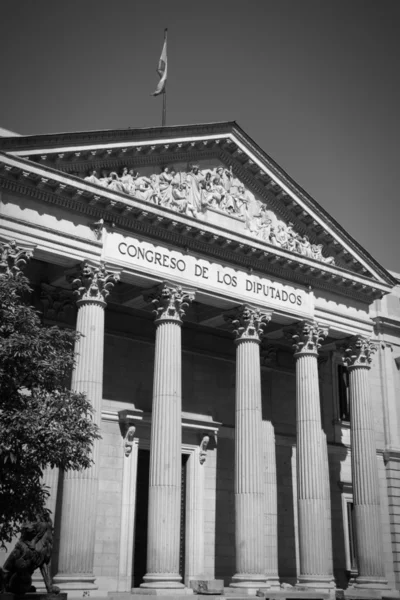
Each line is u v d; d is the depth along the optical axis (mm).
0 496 26047
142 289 41094
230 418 49344
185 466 46219
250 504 40062
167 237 40438
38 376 27156
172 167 42344
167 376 38844
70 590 32750
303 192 47469
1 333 27281
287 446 51469
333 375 55531
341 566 50844
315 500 42969
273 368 52094
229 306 43281
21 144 35438
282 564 48500
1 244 34312
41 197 36188
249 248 43031
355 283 48781
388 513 54312
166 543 36344
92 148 38062
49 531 28062
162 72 48500
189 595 35375
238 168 46031
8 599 25547
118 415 43562
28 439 25844
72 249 36781
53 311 41594
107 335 44938
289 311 45219
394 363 58719
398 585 52625
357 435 47719
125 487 42438
